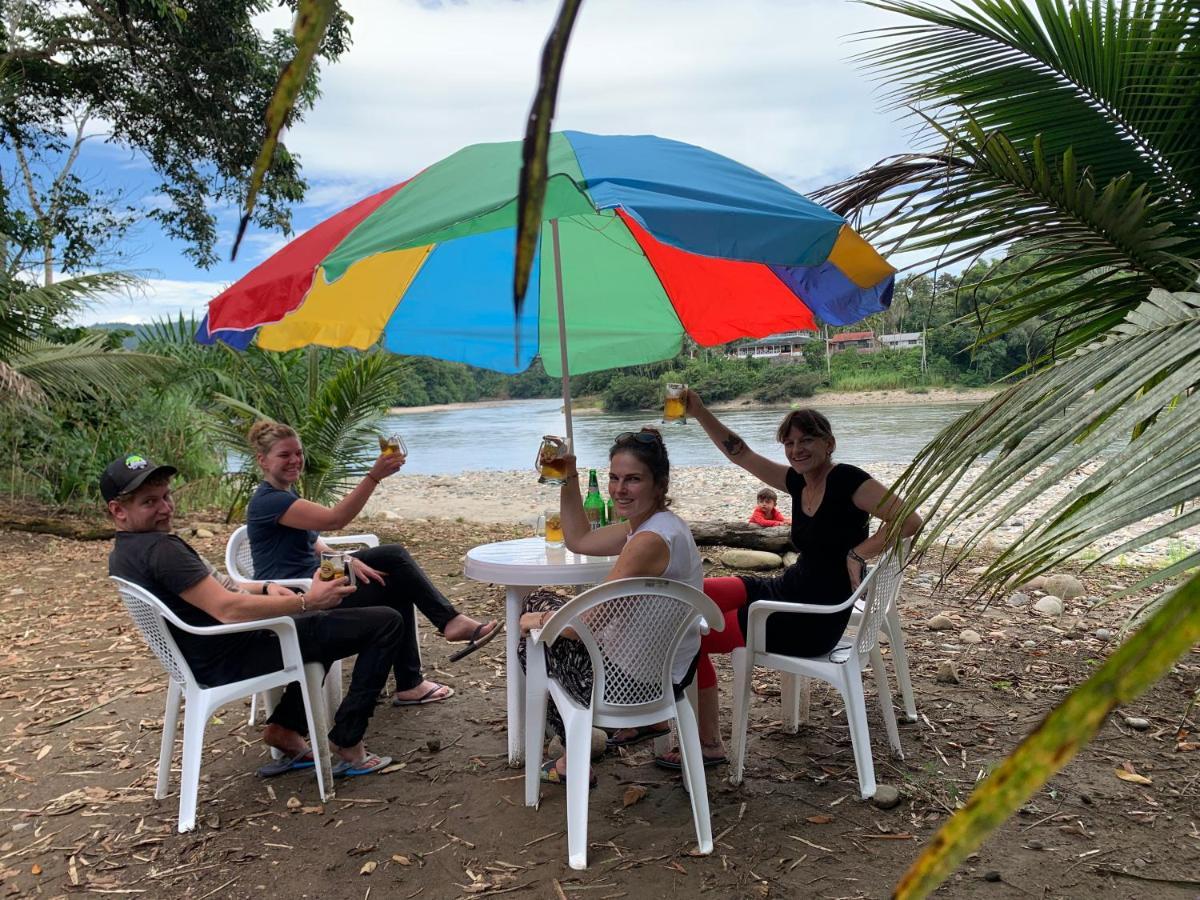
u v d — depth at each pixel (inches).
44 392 371.6
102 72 541.0
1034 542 46.6
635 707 111.0
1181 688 151.6
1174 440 41.2
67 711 160.2
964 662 174.9
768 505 306.3
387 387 352.8
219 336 133.4
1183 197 123.6
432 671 177.0
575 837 106.3
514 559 137.6
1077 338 121.3
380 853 110.0
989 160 112.0
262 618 122.1
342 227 115.6
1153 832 108.4
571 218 160.1
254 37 541.6
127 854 111.5
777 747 138.7
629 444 120.2
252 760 137.8
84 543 343.3
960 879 99.8
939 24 122.7
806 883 100.7
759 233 103.2
